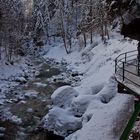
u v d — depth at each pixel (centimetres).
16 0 5528
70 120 1798
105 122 1577
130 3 1282
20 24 5372
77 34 5000
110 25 4388
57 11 5616
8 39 4294
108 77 2416
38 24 5900
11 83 3209
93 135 1496
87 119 1755
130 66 1833
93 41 4375
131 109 1598
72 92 2088
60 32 5466
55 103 2030
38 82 3259
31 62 4528
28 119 2162
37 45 5734
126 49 3131
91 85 2391
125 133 258
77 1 5203
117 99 1778
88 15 4469
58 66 4100
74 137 1578
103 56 3347
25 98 2670
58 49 5103
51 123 1886
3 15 4319
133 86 1321
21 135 1905
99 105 1809
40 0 6016
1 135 1898
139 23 1303
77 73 3525
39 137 1861
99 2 4009
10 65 3897
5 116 2227
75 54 4562
